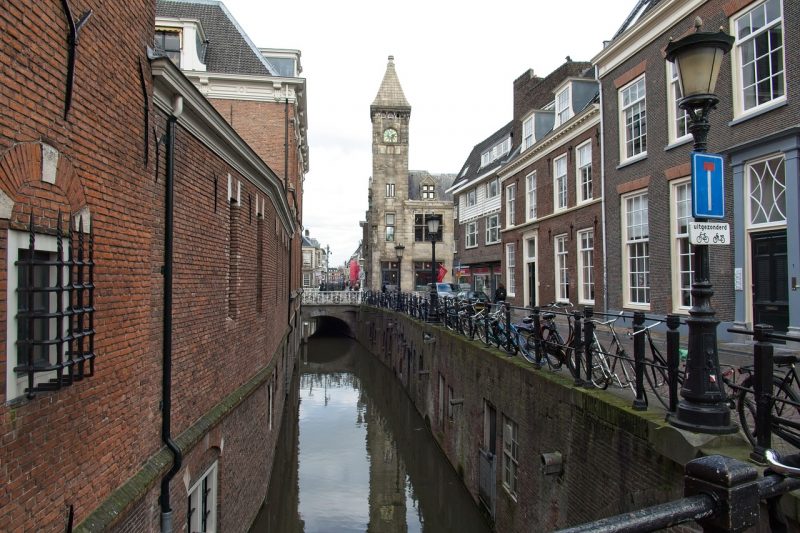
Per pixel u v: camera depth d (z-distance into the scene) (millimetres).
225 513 7559
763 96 9953
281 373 16328
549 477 7203
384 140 46406
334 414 20359
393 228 46281
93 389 4094
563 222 18406
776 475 1868
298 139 22500
